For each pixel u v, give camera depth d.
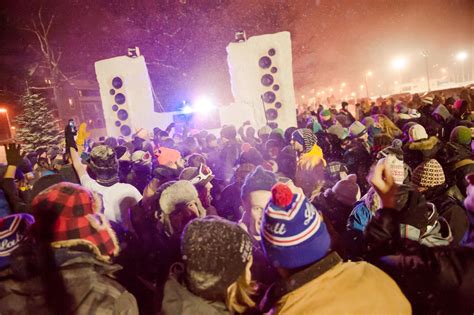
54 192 1.88
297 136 4.62
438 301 1.62
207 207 3.46
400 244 1.79
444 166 4.04
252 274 2.07
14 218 1.90
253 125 10.29
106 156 3.24
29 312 1.73
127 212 3.19
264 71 9.99
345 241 2.61
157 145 7.66
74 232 1.81
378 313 1.40
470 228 2.09
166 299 1.62
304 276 1.48
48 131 18.77
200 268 1.52
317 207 3.09
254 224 2.42
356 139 6.18
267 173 2.48
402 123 8.99
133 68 11.20
